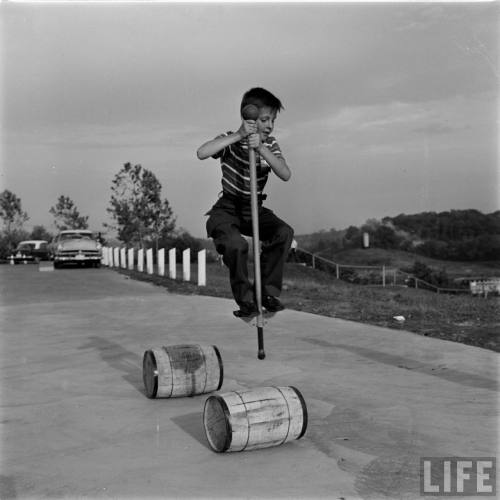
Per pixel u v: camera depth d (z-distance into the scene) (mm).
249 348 8102
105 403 5730
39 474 4047
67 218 52125
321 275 25469
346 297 13570
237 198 4738
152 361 5754
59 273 24547
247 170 4703
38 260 39188
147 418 5242
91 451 4453
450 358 7184
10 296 15258
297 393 4453
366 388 6023
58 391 6195
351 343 8242
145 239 37344
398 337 8516
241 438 4211
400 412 5227
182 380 5762
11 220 55375
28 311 12281
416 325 9336
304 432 4406
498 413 5148
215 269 25859
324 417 5117
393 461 4156
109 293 15734
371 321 9914
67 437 4777
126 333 9523
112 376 6828
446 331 8766
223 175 4766
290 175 4621
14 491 3795
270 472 4004
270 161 4457
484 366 6797
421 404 5449
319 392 5910
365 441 4543
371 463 4129
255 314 4496
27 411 5496
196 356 5859
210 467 4105
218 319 10711
